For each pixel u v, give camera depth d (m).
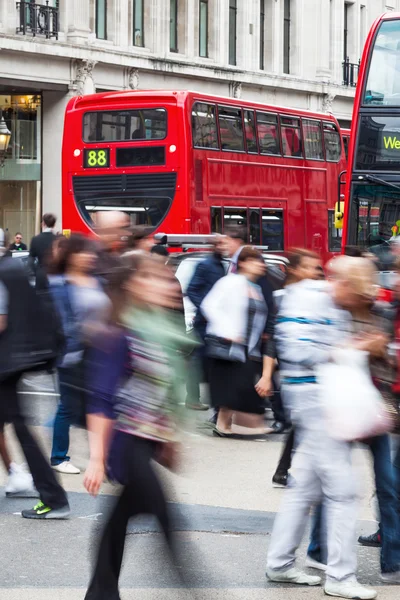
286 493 10.28
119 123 30.92
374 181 24.78
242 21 59.88
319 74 66.38
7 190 48.81
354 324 9.89
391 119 24.83
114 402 8.53
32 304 12.28
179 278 20.88
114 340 8.53
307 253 11.05
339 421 9.50
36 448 12.52
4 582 10.24
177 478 14.63
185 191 29.88
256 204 33.19
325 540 10.67
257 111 33.56
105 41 51.06
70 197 31.56
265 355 15.18
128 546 11.41
